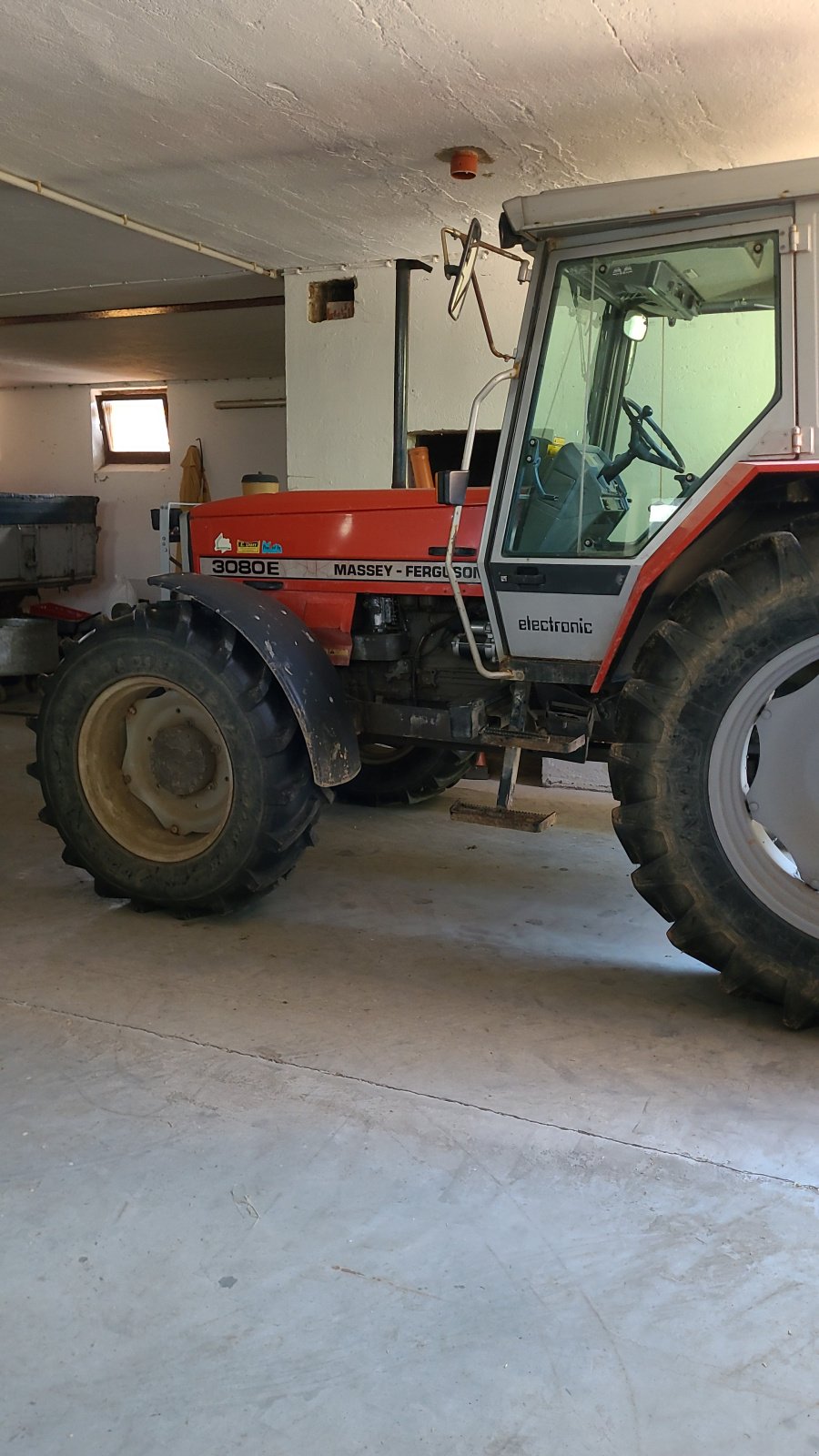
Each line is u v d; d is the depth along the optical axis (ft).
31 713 20.56
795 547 7.43
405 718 10.48
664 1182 6.09
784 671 7.58
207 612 9.82
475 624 10.60
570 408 8.89
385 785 13.76
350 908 10.50
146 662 9.77
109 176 12.01
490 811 9.59
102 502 30.40
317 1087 7.11
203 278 16.92
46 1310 5.11
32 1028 7.93
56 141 10.97
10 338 22.25
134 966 9.08
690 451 8.55
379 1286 5.26
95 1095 7.01
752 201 7.69
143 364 26.00
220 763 10.14
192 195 12.63
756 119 10.08
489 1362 4.79
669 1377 4.70
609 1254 5.49
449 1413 4.52
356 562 10.80
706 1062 7.43
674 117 10.07
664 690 7.86
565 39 8.50
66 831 10.42
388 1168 6.22
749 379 8.27
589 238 8.42
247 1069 7.34
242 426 28.32
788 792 7.69
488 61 8.91
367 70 9.17
